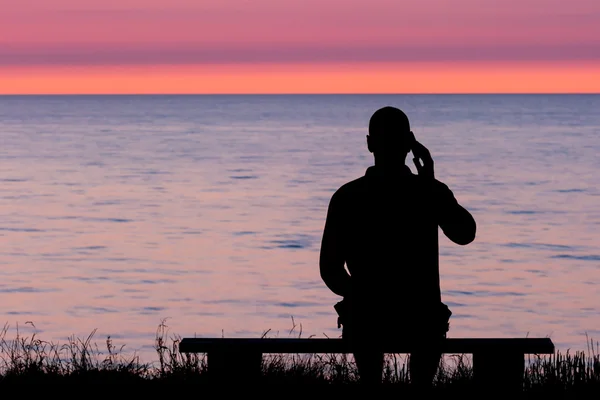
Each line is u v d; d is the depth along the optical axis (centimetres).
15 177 12756
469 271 5331
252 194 10419
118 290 4697
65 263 5678
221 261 5803
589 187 11056
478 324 3831
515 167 14212
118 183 11862
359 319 853
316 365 1047
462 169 13850
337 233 855
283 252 6209
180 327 3731
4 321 3800
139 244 6600
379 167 852
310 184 11700
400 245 844
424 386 872
